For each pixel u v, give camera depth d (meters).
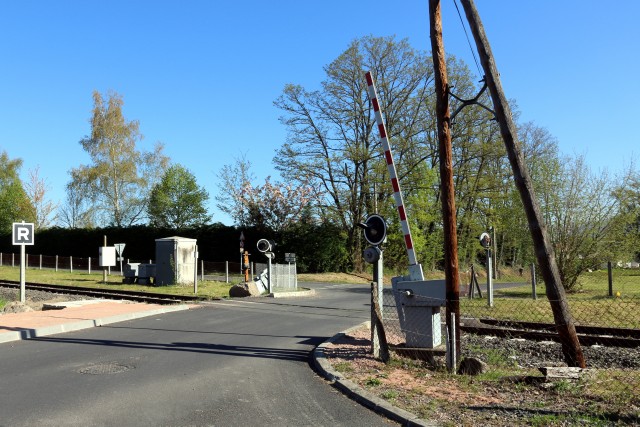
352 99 37.12
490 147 36.62
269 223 40.81
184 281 25.72
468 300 20.11
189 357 8.95
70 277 32.59
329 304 18.64
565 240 22.48
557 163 23.08
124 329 12.13
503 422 5.38
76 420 5.56
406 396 6.43
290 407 6.20
